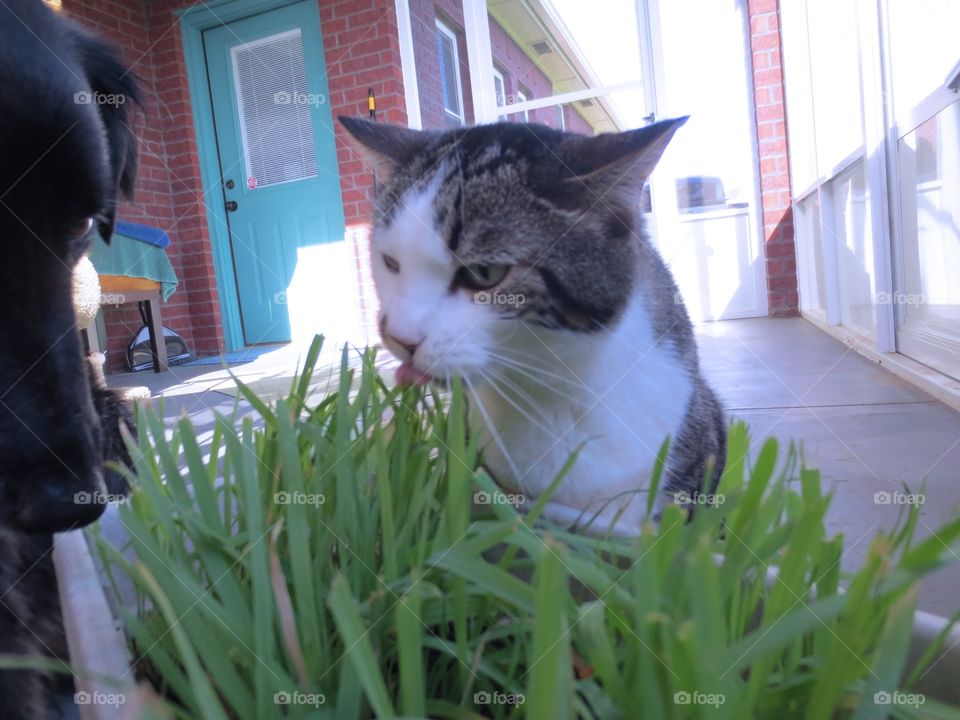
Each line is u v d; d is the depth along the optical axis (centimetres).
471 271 96
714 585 33
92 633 45
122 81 136
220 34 467
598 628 37
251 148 476
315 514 61
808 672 43
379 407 73
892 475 133
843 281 313
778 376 236
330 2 437
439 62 477
